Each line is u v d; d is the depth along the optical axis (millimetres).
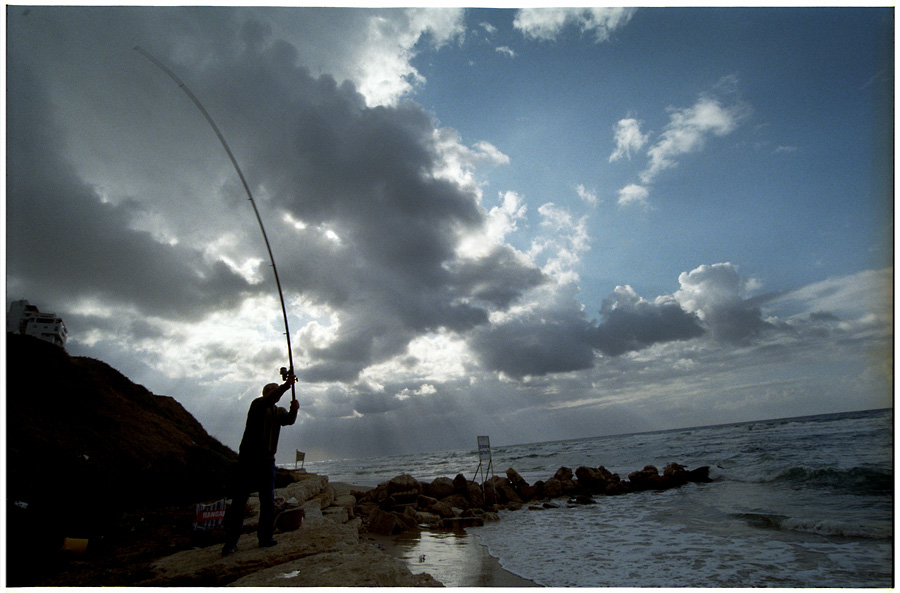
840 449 20844
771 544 6949
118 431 10750
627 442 58156
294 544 4480
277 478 16828
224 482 11859
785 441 29266
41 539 5051
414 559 7359
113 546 5355
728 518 9469
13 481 6277
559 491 17406
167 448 11766
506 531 9992
